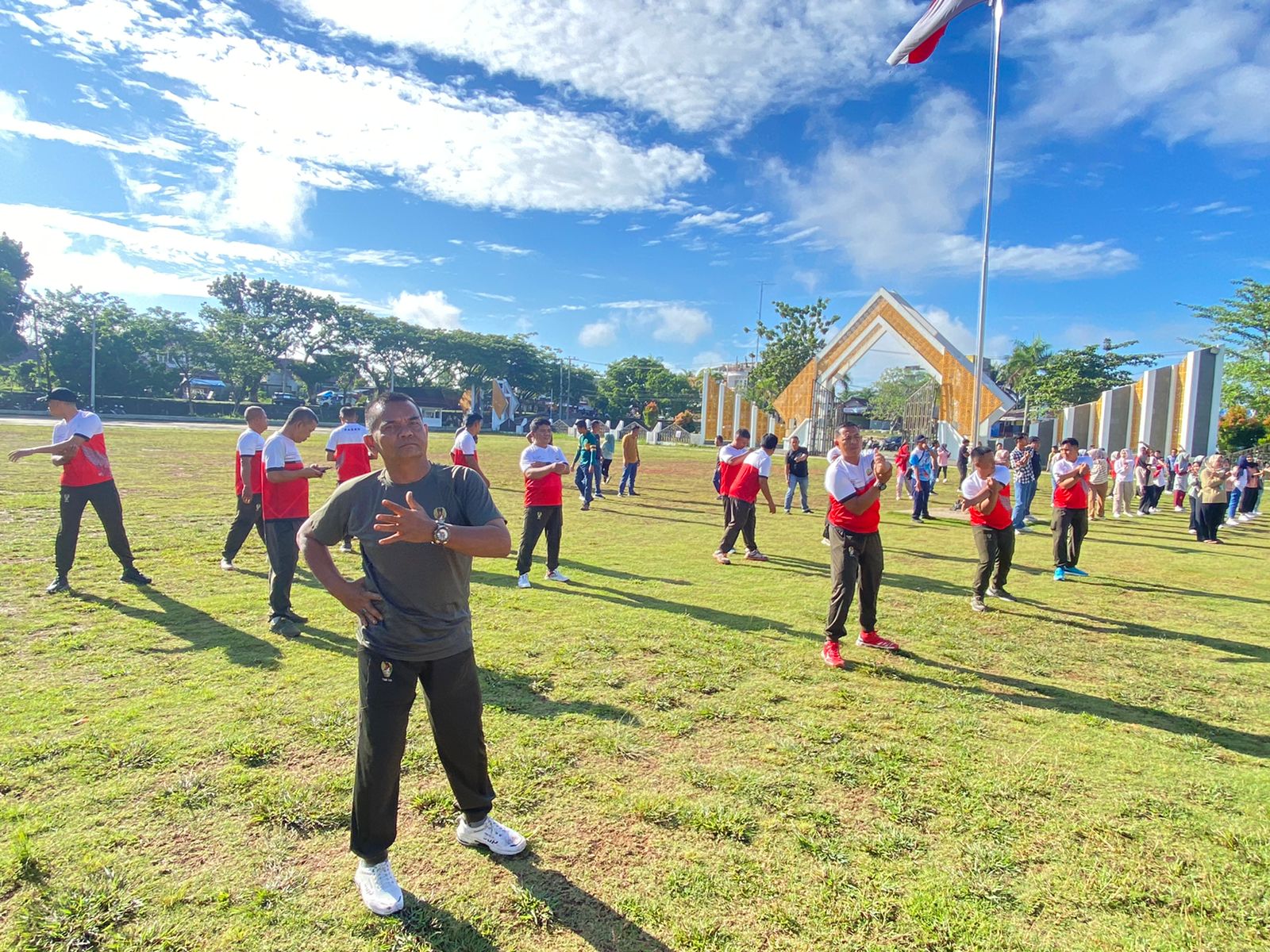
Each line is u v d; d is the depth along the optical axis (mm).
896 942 2482
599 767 3676
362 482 2691
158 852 2836
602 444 18016
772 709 4535
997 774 3740
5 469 15344
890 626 6660
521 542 7668
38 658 4871
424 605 2592
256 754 3619
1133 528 15305
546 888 2717
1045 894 2771
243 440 7582
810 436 40500
